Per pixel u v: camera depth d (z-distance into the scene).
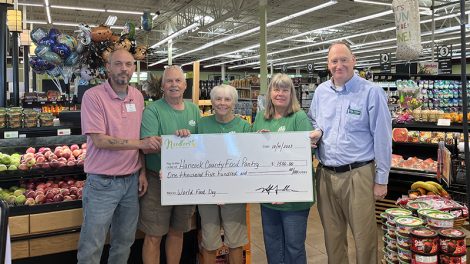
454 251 2.33
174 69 2.68
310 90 13.55
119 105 2.53
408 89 5.67
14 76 7.04
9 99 7.90
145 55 4.11
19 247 2.79
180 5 14.20
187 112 2.78
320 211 2.77
